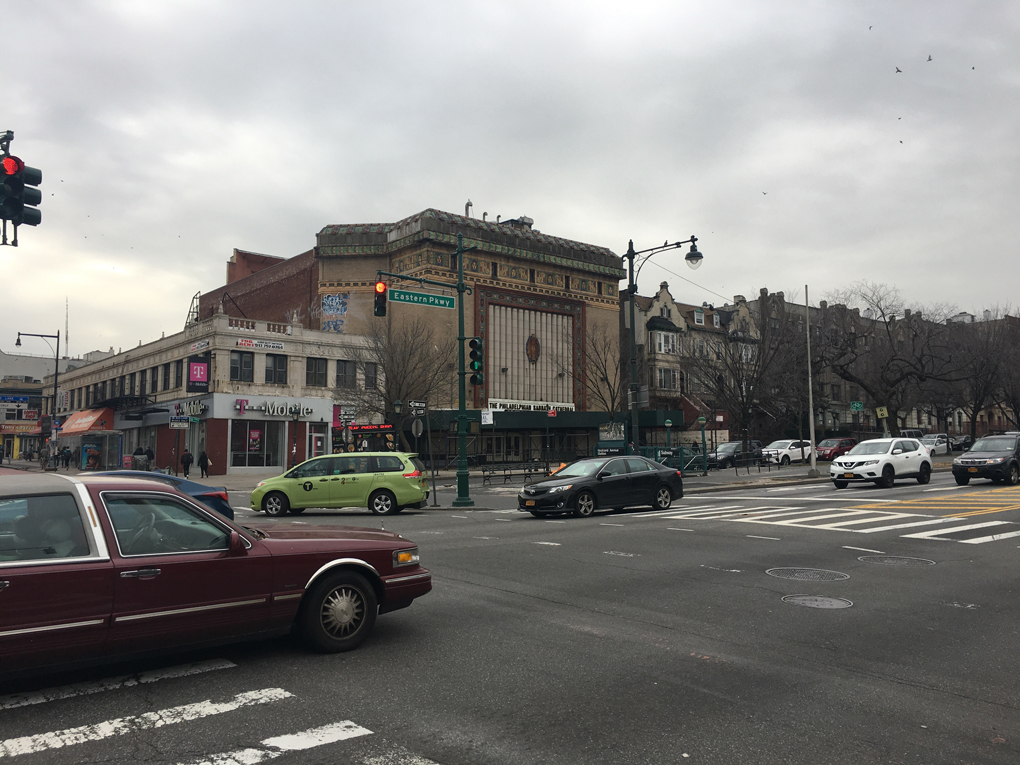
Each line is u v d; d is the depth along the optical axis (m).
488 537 13.19
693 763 4.00
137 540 5.27
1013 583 8.88
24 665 4.73
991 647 6.25
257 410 39.84
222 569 5.46
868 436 66.88
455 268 47.59
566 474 17.62
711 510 17.84
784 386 50.34
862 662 5.83
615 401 51.59
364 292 47.59
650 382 57.97
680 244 23.36
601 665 5.73
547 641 6.40
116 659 5.07
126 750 4.13
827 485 27.09
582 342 54.06
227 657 5.89
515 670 5.60
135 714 4.65
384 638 6.48
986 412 93.44
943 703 4.94
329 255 47.91
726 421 58.19
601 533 13.52
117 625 5.00
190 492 12.95
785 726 4.53
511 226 55.22
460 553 11.26
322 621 5.95
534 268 51.84
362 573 6.26
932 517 15.32
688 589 8.55
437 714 4.69
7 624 4.65
